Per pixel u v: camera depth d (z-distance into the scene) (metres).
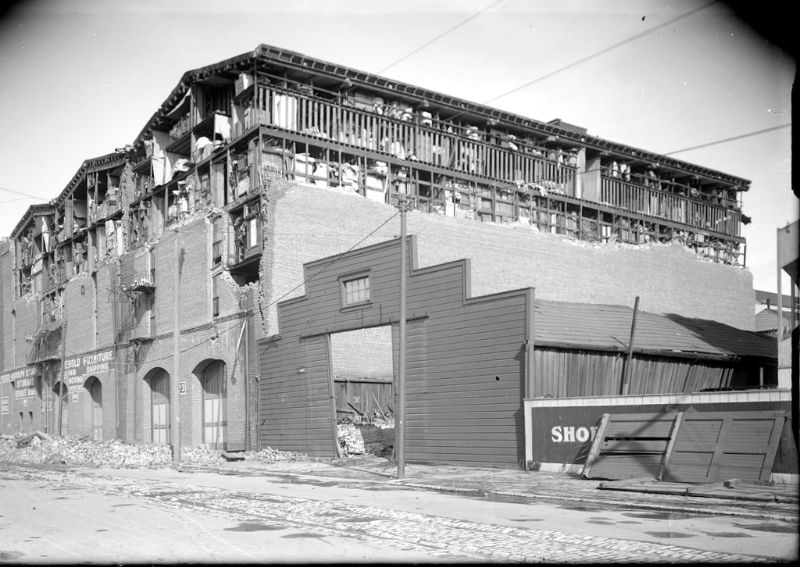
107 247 47.47
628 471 17.33
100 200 50.91
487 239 36.88
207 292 35.69
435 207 37.53
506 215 39.91
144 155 45.62
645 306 42.62
